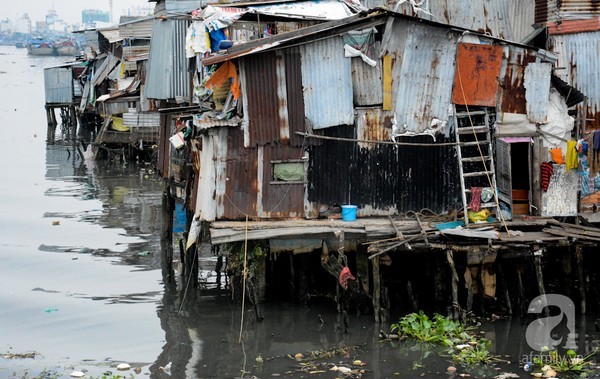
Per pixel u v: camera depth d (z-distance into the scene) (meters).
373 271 16.89
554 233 16.77
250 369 15.15
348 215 17.42
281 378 14.66
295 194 17.58
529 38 20.62
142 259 23.53
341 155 17.61
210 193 17.50
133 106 39.59
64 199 31.97
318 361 15.41
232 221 17.48
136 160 41.50
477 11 21.41
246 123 17.41
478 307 17.66
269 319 17.67
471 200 17.61
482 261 16.70
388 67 17.38
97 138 42.19
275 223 17.14
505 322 17.06
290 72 17.28
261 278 17.88
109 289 20.66
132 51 41.31
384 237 17.05
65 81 54.41
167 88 26.95
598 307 17.83
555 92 18.09
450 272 17.44
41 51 155.50
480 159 17.64
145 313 18.75
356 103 17.58
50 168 39.69
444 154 17.81
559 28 19.41
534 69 17.78
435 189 17.88
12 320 18.33
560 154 18.14
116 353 16.31
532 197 18.23
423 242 16.58
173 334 17.25
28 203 31.03
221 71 17.50
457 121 17.84
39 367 15.59
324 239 17.19
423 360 15.30
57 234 26.30
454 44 17.42
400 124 17.59
